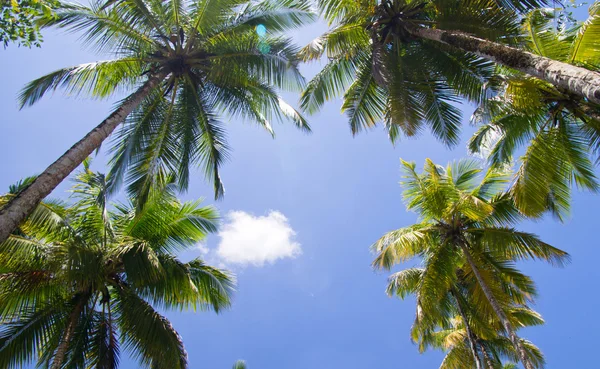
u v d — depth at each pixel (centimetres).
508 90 1023
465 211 1284
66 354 1007
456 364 1802
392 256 1417
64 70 1012
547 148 1092
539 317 1694
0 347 919
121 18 1003
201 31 1102
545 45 1016
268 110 1279
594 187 1177
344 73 1305
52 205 1037
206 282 1259
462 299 1584
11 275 955
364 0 1098
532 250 1257
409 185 1441
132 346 1031
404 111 1098
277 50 1090
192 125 1179
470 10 978
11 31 571
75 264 868
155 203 1130
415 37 1110
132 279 998
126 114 872
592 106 991
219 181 1223
